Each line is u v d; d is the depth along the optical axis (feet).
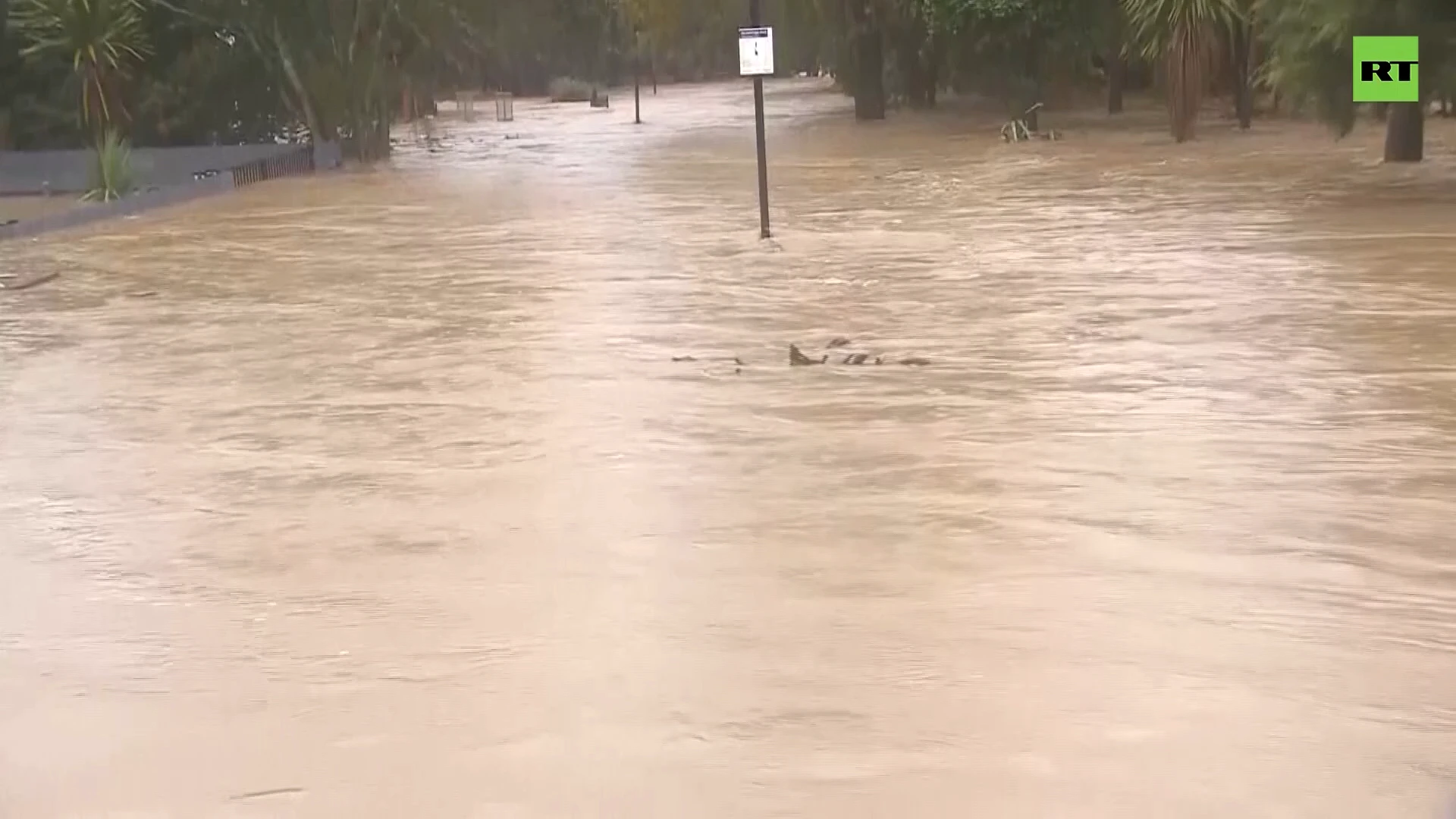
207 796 20.62
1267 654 24.35
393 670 24.68
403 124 232.53
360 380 48.03
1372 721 21.85
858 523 31.73
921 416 40.81
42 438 41.50
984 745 21.39
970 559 29.27
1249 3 141.28
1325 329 50.44
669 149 165.27
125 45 140.15
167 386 48.03
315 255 81.61
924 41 211.82
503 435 40.24
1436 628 25.31
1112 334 50.88
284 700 23.65
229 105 166.91
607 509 33.35
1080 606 26.63
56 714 23.36
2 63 156.76
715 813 19.69
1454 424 38.17
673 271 70.08
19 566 30.71
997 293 60.39
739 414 41.65
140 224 101.55
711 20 221.87
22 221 99.25
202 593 28.73
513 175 135.64
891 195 104.32
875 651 24.85
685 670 24.29
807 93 323.98
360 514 33.47
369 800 20.38
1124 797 19.77
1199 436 37.73
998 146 150.10
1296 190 95.96
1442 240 70.59
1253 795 19.77
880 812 19.60
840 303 59.77
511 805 20.12
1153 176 110.52
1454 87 89.61
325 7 159.53
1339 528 30.55
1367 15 90.63
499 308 61.26
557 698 23.38
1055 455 36.45
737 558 29.73
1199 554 29.22
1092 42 181.98
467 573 29.37
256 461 38.40
